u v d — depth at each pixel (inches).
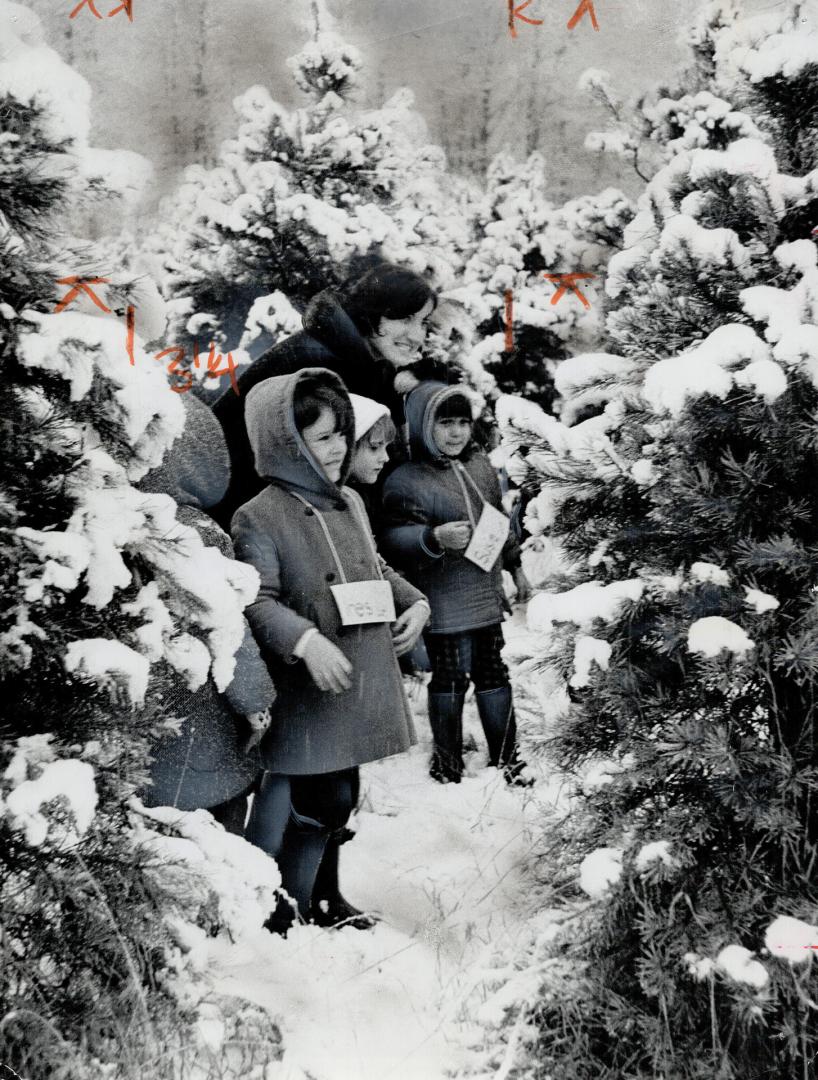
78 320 102.0
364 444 155.9
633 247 119.2
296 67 307.4
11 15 104.8
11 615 101.3
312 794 136.1
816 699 107.7
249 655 123.0
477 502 193.0
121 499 106.6
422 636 190.1
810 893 104.7
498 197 354.3
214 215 279.7
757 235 110.6
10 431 99.9
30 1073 99.0
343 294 186.5
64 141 102.8
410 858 161.5
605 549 115.6
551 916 129.0
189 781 123.9
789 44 111.0
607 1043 109.5
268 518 138.9
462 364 283.0
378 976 127.6
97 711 105.2
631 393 113.7
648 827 108.9
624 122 324.8
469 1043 113.9
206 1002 112.1
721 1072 100.7
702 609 107.5
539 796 171.9
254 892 108.6
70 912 103.5
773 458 106.7
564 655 113.7
